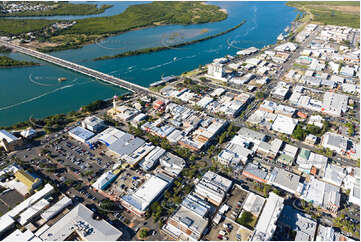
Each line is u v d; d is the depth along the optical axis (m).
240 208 170.00
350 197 177.25
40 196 173.75
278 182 187.75
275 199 167.88
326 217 167.88
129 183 191.62
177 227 157.00
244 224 159.88
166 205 172.38
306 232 153.62
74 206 173.00
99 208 169.00
